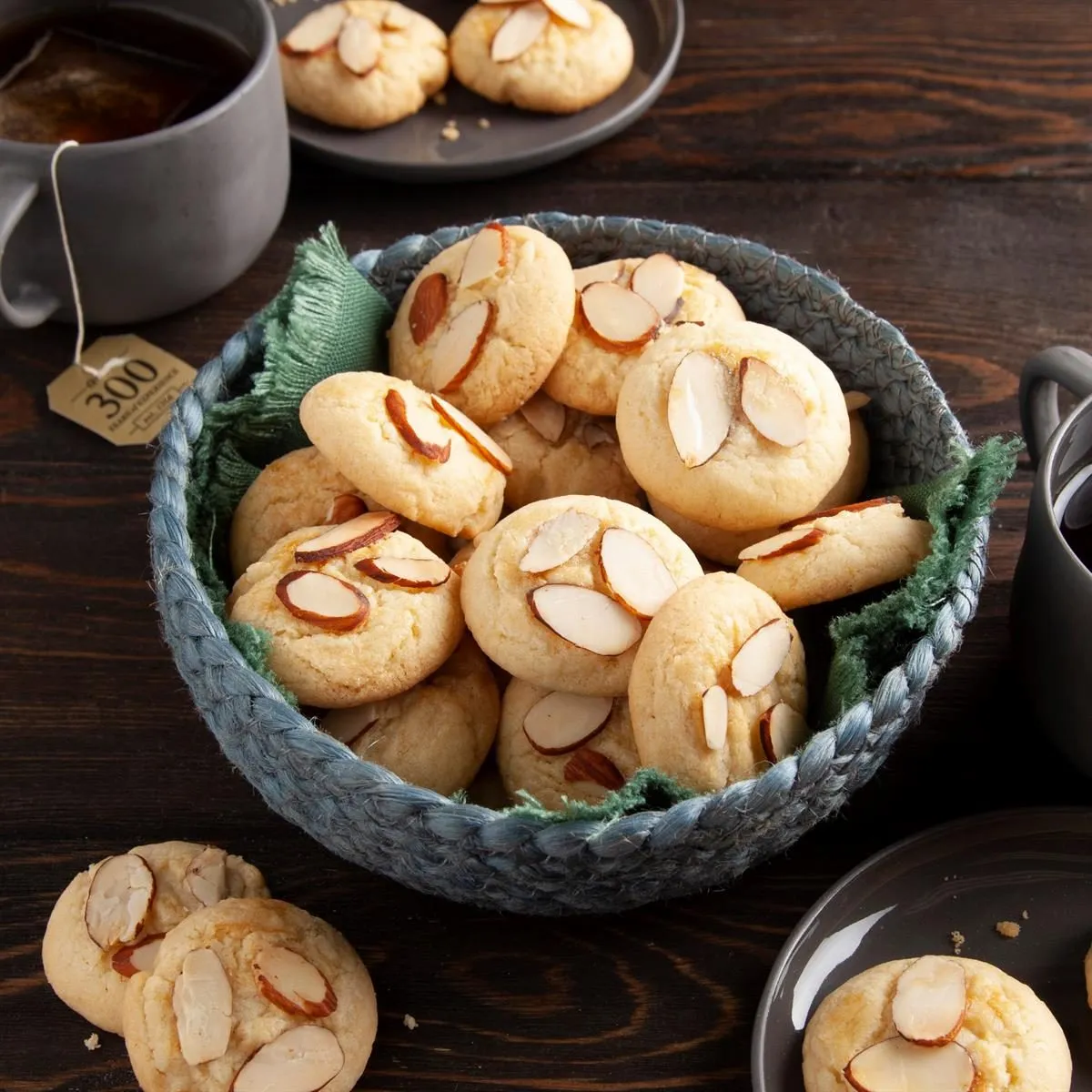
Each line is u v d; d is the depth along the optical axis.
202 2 0.85
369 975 0.71
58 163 0.78
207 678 0.67
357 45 0.88
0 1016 0.71
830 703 0.69
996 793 0.74
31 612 0.79
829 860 0.73
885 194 0.90
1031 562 0.70
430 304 0.74
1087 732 0.71
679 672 0.67
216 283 0.85
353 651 0.68
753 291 0.76
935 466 0.72
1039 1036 0.67
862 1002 0.68
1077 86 0.93
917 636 0.69
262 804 0.75
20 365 0.85
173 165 0.79
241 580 0.70
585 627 0.68
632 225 0.76
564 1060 0.70
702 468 0.70
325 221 0.89
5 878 0.73
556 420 0.74
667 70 0.90
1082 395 0.71
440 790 0.70
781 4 0.96
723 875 0.69
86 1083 0.70
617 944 0.72
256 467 0.75
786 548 0.69
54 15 0.86
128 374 0.85
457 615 0.70
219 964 0.69
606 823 0.64
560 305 0.73
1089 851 0.71
